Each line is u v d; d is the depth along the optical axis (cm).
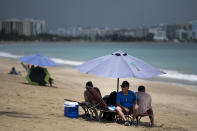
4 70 5038
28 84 2912
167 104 2733
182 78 5241
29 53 14225
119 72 1412
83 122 1406
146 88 3891
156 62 9912
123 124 1477
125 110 1457
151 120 1535
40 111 1609
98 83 4109
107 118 1539
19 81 3156
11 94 2131
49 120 1349
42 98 2125
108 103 1565
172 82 4644
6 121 1217
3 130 1052
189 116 2150
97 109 1488
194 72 6438
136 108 1445
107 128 1316
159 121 1814
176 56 13938
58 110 1705
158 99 3033
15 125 1153
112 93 1566
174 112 2289
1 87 2433
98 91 1524
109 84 4050
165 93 3469
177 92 3566
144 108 1484
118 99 1470
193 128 1689
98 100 1468
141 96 1492
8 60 8475
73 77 4688
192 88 3919
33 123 1231
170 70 6981
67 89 3003
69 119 1445
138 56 13962
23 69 5397
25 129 1102
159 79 5016
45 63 2955
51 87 2966
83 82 4100
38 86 2850
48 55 13350
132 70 1430
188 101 2939
